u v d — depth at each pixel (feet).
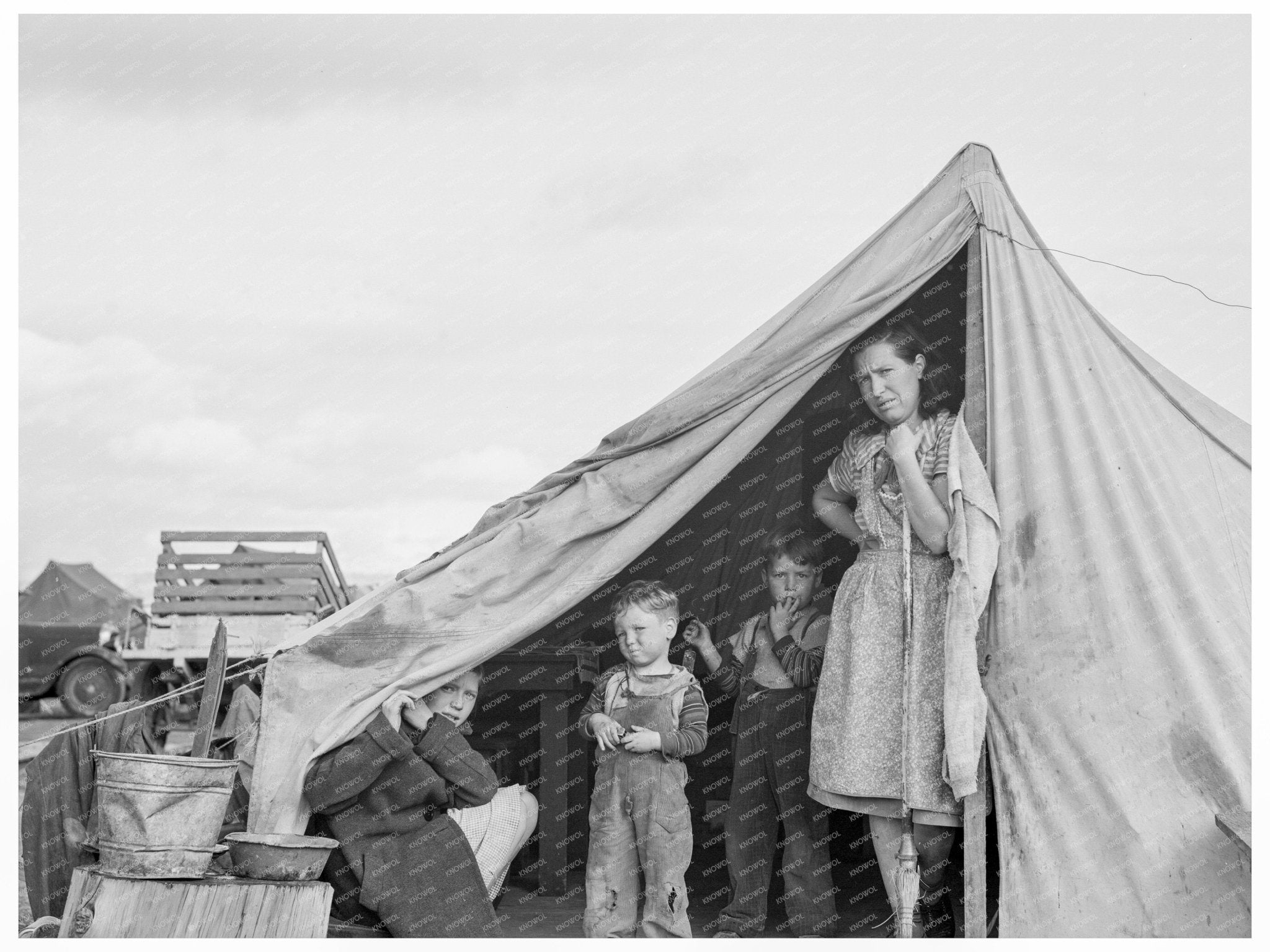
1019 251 14.57
